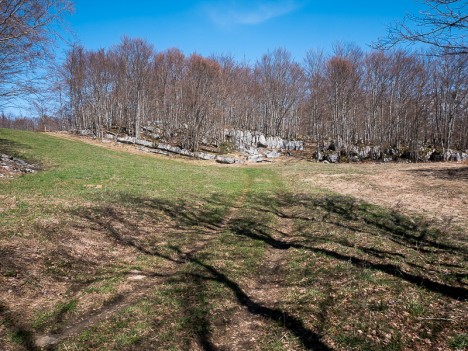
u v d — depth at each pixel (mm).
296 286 7297
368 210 14031
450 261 8508
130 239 10305
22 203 11867
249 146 55000
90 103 58250
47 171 19266
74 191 14977
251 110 68625
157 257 9039
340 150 51031
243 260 8844
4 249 7938
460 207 14219
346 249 9484
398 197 16891
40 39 14805
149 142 48781
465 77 42625
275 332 5414
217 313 5969
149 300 6309
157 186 18656
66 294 6637
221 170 32875
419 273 7777
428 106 50312
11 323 5328
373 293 6707
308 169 33438
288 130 69125
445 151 43875
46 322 5496
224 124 57750
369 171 28859
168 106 59312
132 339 5043
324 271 7996
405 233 11039
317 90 55188
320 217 13508
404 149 48125
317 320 5738
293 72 65375
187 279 7391
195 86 49344
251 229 11953
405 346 4953
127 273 7816
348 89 51219
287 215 14484
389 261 8500
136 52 53719
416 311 5957
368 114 56844
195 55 49938
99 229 10586
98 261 8477
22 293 6379
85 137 49656
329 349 4898
